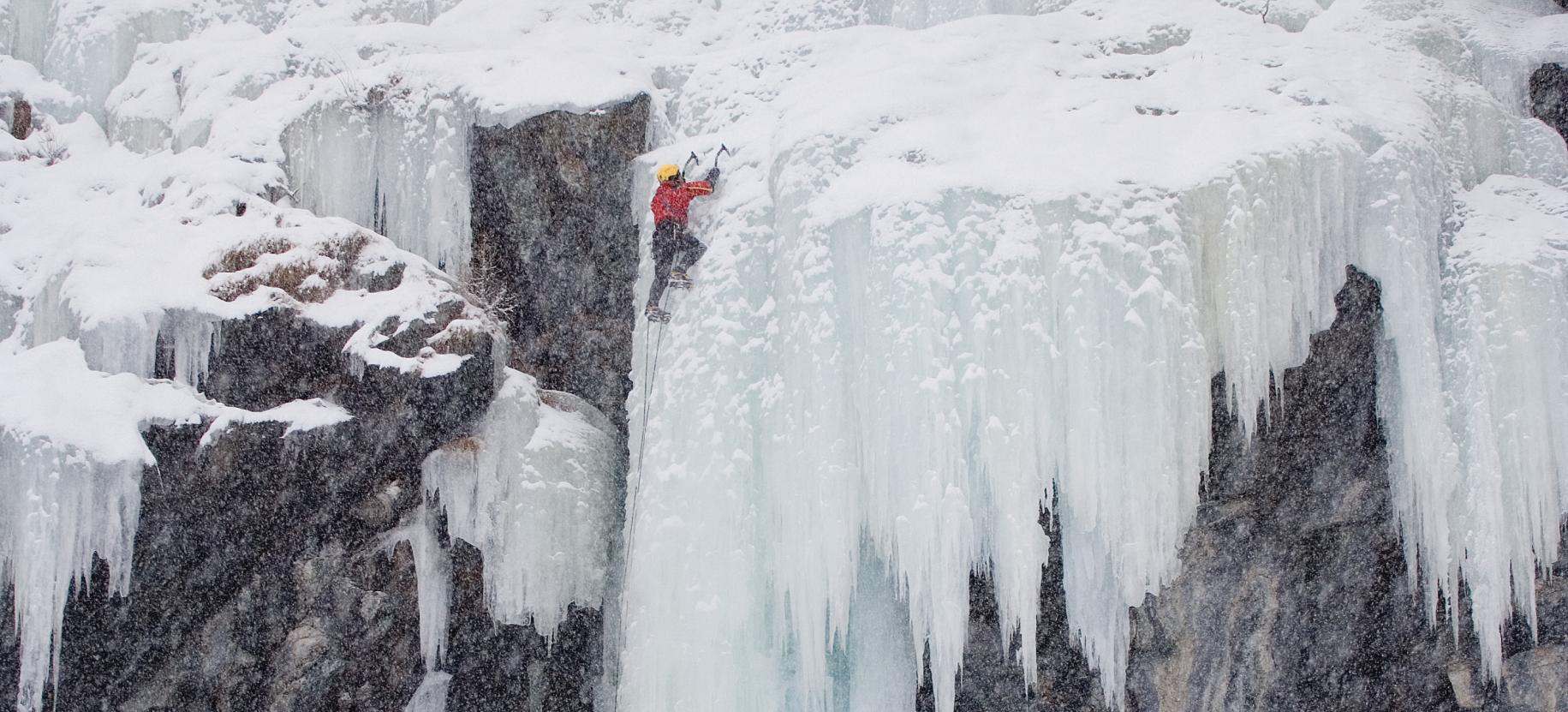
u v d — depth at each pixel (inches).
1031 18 408.2
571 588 393.7
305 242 389.1
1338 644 369.4
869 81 380.2
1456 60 400.8
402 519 393.7
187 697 377.7
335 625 390.3
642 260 399.2
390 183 422.0
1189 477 326.3
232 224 392.8
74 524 342.0
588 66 419.2
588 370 423.2
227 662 380.5
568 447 398.9
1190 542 358.3
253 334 369.4
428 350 375.9
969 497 327.6
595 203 415.5
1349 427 357.7
